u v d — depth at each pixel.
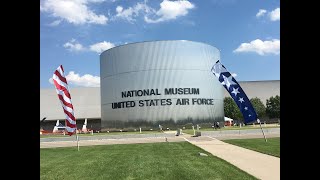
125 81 77.62
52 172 12.89
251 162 14.17
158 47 76.62
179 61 76.62
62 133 74.31
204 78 78.75
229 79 22.81
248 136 34.06
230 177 10.70
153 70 76.00
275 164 13.40
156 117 74.81
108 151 22.06
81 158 17.91
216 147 22.23
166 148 22.81
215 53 83.81
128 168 13.36
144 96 75.69
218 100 81.94
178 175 11.35
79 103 103.94
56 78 20.52
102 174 12.09
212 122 78.56
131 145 27.27
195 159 15.74
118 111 78.19
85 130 80.31
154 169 12.86
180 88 75.88
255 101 98.44
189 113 75.62
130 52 77.69
